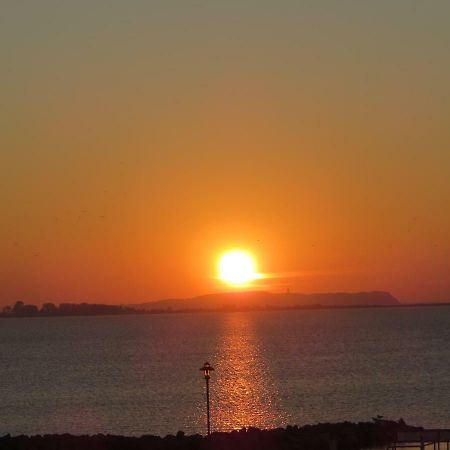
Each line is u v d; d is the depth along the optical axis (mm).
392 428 151000
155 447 142125
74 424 196500
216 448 141125
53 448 143375
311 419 190625
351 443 142375
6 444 144375
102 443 144500
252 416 197250
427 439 121625
